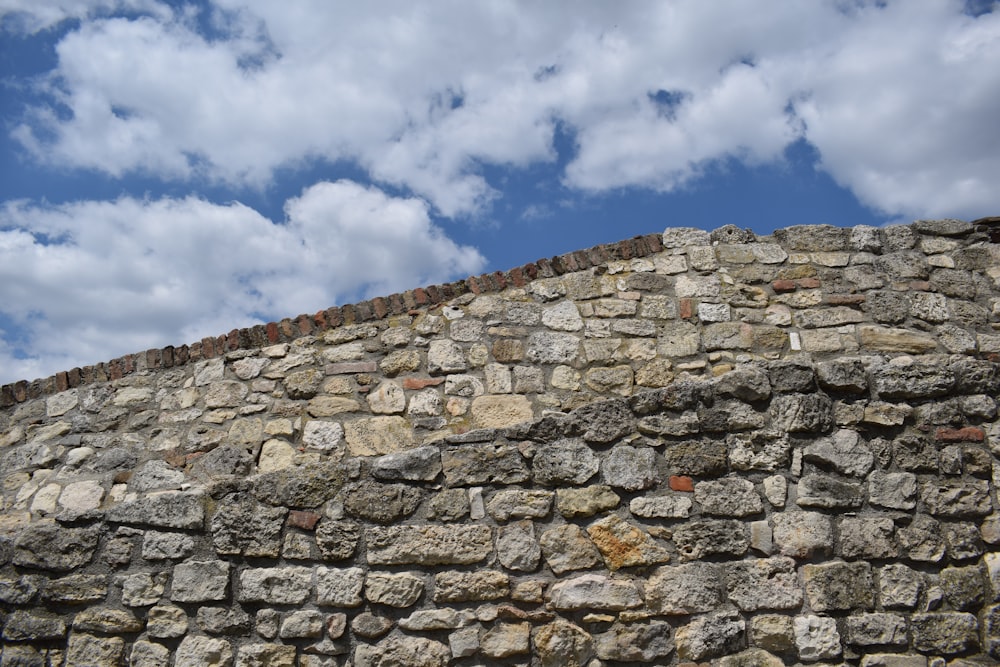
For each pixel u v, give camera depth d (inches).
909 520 170.9
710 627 160.7
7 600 167.0
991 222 282.0
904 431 176.9
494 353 267.9
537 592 162.2
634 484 167.9
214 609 164.4
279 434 259.8
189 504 169.6
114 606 166.1
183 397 270.1
